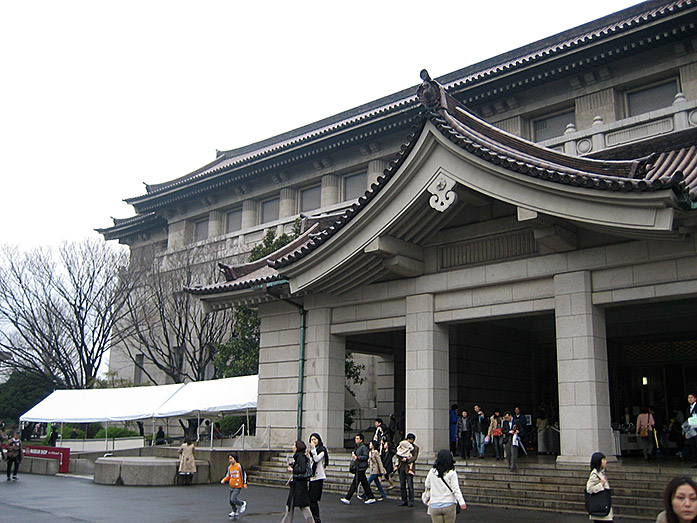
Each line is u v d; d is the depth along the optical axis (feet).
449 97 58.85
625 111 95.25
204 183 150.71
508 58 122.21
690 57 88.53
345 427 98.37
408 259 62.85
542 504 48.16
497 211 59.88
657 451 63.62
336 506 52.29
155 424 152.76
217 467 72.90
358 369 99.19
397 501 55.11
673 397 76.84
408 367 63.46
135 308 135.95
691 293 48.98
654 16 84.53
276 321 78.18
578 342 53.11
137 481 68.95
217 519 45.88
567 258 54.95
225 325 124.47
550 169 50.72
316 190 136.77
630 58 93.45
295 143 129.29
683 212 45.42
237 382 89.61
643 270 51.34
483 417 66.74
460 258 62.34
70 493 61.82
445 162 55.57
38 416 101.19
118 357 169.17
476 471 56.34
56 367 142.20
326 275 64.85
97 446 117.39
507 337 89.71
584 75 96.84
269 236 112.88
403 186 58.23
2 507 51.39
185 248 143.54
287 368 75.46
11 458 76.54
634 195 44.98
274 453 73.20
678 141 57.77
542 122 104.17
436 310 63.41
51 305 136.87
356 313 70.13
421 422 61.41
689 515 14.19
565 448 52.47
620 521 42.80
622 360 81.66
